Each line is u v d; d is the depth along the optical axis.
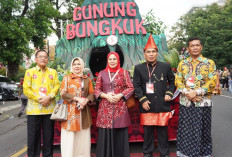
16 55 13.16
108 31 5.89
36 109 2.97
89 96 3.01
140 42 5.95
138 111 3.57
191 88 2.89
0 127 5.93
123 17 6.00
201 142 2.97
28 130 3.01
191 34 24.73
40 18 15.07
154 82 3.04
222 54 21.53
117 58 3.04
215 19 22.83
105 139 2.93
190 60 2.98
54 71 3.20
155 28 6.64
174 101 3.60
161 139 3.09
